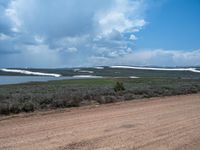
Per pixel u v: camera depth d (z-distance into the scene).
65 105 17.00
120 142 7.75
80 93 21.08
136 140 8.02
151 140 8.06
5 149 6.89
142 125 10.36
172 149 7.18
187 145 7.59
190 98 23.92
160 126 10.21
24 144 7.39
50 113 13.88
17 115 13.02
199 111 14.70
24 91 27.11
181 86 36.31
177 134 8.91
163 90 29.11
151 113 13.80
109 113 13.80
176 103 19.27
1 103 14.32
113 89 28.41
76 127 9.88
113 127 9.91
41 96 17.88
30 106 14.90
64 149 6.96
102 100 19.72
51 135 8.51
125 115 13.02
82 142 7.68
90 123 10.73
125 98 22.39
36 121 11.24
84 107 16.75
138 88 28.84
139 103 19.44
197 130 9.60
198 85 40.28
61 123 10.72
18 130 9.30
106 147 7.21
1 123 10.76
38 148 7.01
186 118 12.20
